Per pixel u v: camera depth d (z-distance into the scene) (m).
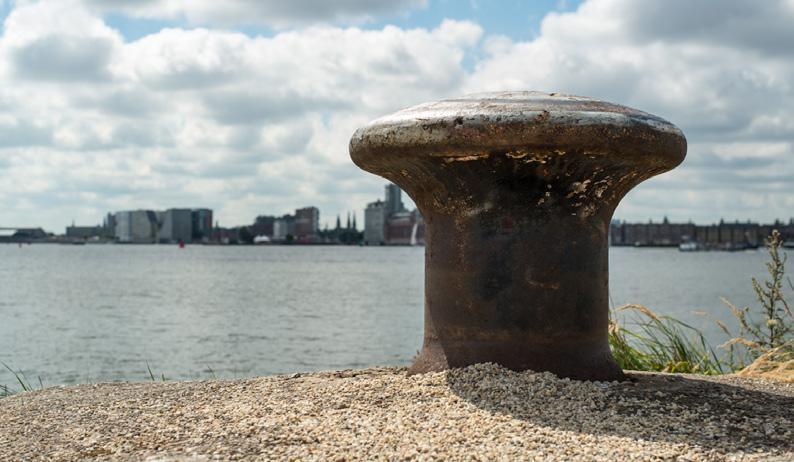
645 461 3.21
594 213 4.55
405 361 15.12
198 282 47.56
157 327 21.47
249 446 3.47
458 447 3.36
